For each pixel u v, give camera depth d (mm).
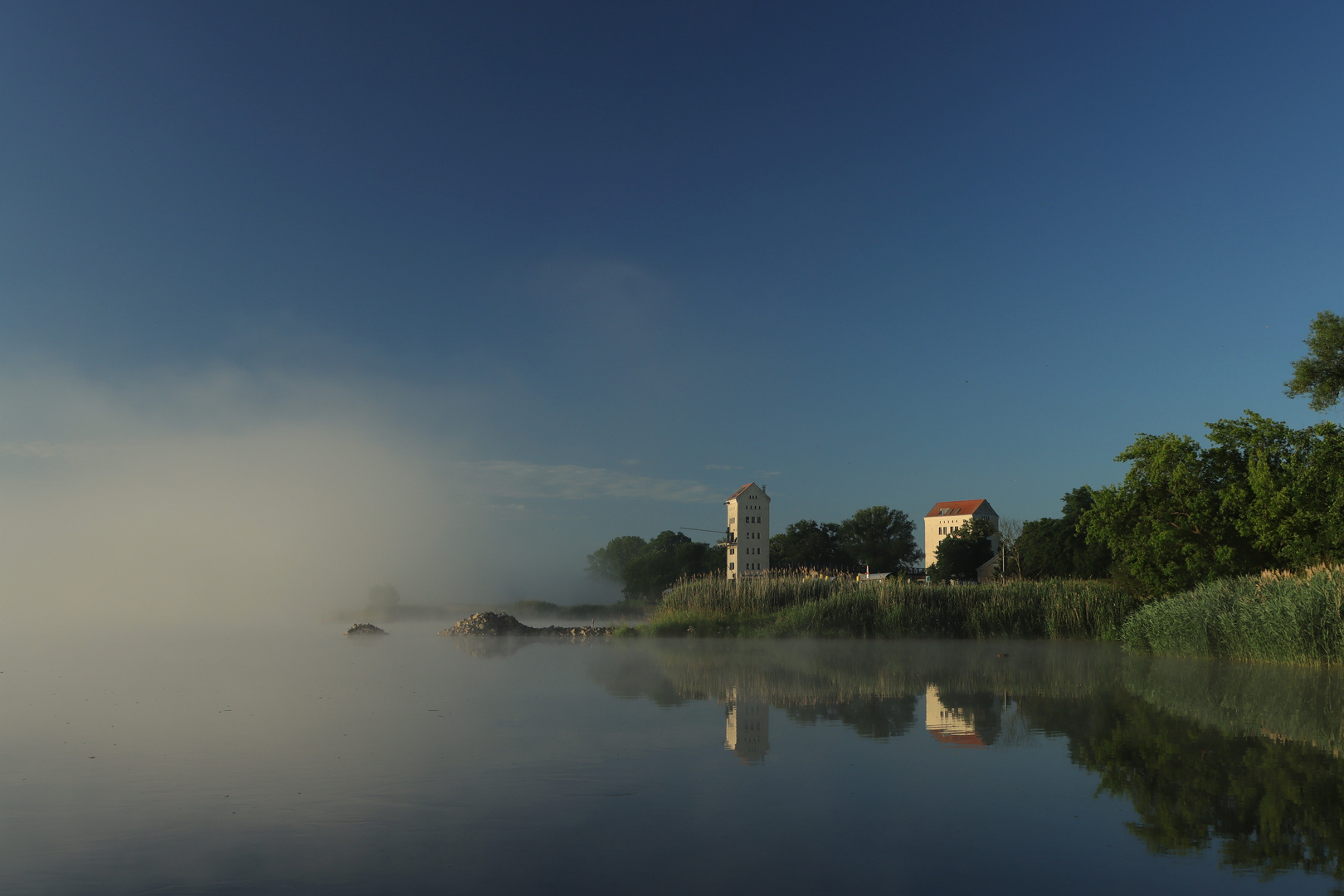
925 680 16828
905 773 8633
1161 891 5430
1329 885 5516
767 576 37031
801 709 13070
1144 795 7770
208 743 10508
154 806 7535
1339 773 8562
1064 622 28562
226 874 5801
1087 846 6316
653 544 123062
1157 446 27906
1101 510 29078
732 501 92812
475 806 7473
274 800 7734
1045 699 14008
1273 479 25141
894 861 6004
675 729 11266
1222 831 6672
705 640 30688
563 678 17922
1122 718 12000
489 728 11484
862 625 30000
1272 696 14156
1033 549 65312
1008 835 6570
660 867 5898
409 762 9258
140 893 5453
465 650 28000
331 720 12203
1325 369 35000
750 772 8703
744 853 6191
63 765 9242
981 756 9445
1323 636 18141
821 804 7496
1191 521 26391
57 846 6410
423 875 5750
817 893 5398
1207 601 21406
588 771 8820
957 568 89312
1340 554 22484
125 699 14797
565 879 5680
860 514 124062
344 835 6648
